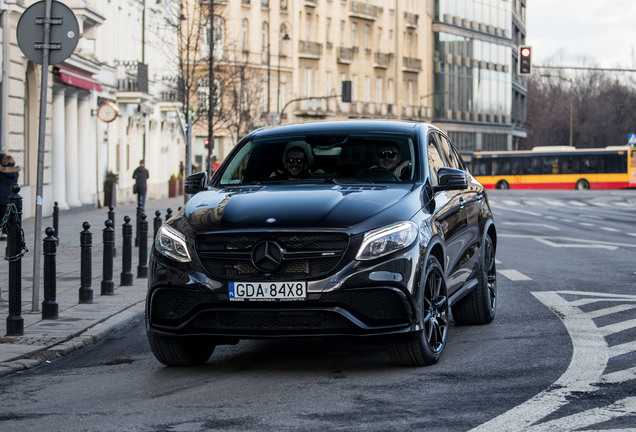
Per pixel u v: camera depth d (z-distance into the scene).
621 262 16.42
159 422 5.92
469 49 101.44
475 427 5.59
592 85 137.88
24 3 28.56
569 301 11.41
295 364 7.82
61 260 17.95
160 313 7.43
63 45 11.00
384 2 90.50
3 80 27.39
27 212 30.39
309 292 6.97
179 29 36.53
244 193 7.89
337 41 85.06
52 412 6.34
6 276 15.18
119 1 43.94
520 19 119.75
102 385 7.28
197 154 71.62
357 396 6.51
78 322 10.41
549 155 67.06
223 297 7.09
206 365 7.96
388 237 7.12
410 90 94.19
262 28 76.69
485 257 9.82
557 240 22.34
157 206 43.03
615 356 7.79
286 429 5.64
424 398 6.41
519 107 120.38
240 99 58.44
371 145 8.61
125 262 14.02
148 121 52.38
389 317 7.09
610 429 5.48
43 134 11.09
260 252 7.05
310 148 8.65
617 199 54.59
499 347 8.39
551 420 5.72
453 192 9.00
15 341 9.17
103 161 41.19
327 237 7.05
